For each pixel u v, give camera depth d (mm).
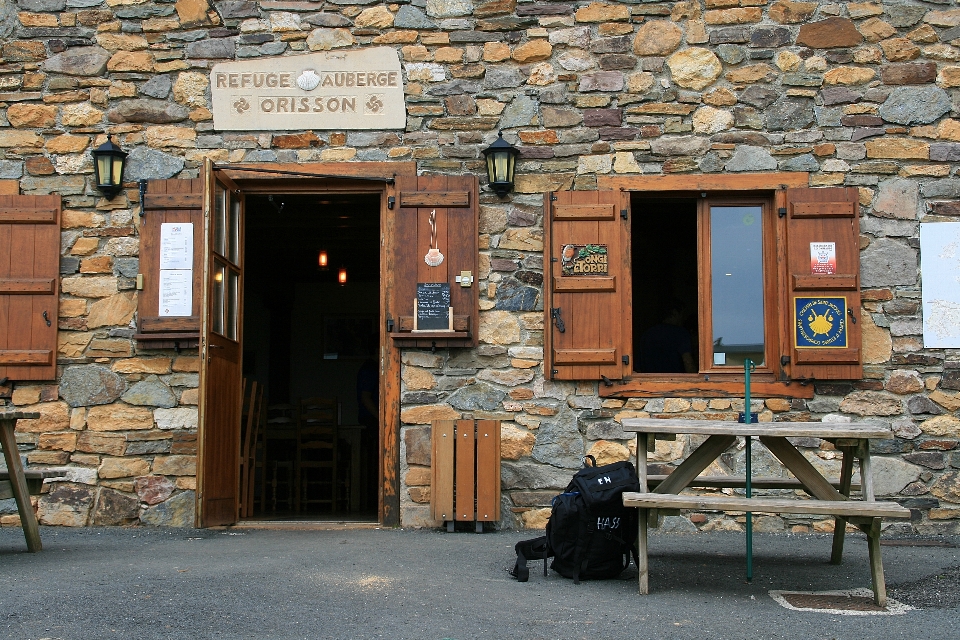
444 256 6512
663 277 7613
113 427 6496
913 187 6473
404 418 6453
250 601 4066
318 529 6359
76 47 6777
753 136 6559
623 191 6539
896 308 6391
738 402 6363
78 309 6586
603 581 4609
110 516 6430
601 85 6637
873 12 6578
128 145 6703
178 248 6543
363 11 6727
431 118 6676
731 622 3869
